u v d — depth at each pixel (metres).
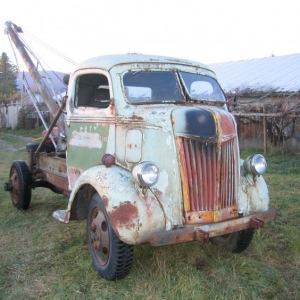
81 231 5.30
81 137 4.63
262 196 4.17
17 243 4.93
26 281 3.91
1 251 4.67
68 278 3.95
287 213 5.91
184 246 4.53
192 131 3.65
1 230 5.43
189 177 3.64
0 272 4.11
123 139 4.02
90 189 4.27
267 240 4.81
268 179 8.55
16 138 22.16
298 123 12.24
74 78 4.76
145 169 3.49
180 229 3.54
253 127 13.50
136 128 3.92
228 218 3.84
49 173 5.85
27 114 27.91
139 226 3.48
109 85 4.19
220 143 3.74
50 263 4.31
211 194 3.73
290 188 7.70
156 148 3.77
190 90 4.48
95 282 3.84
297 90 12.44
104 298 3.55
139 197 3.57
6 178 9.01
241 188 4.09
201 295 3.50
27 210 6.41
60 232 5.29
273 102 12.70
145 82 4.28
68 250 4.66
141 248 4.39
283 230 5.18
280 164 10.50
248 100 13.91
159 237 3.42
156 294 3.55
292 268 4.11
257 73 16.25
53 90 6.39
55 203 6.84
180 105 4.17
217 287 3.68
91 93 4.59
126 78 4.21
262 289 3.66
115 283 3.80
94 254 4.06
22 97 26.41
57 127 6.15
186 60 4.76
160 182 3.70
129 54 4.55
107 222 3.78
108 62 4.30
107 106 4.28
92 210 4.07
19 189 6.28
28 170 6.34
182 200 3.65
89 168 4.30
